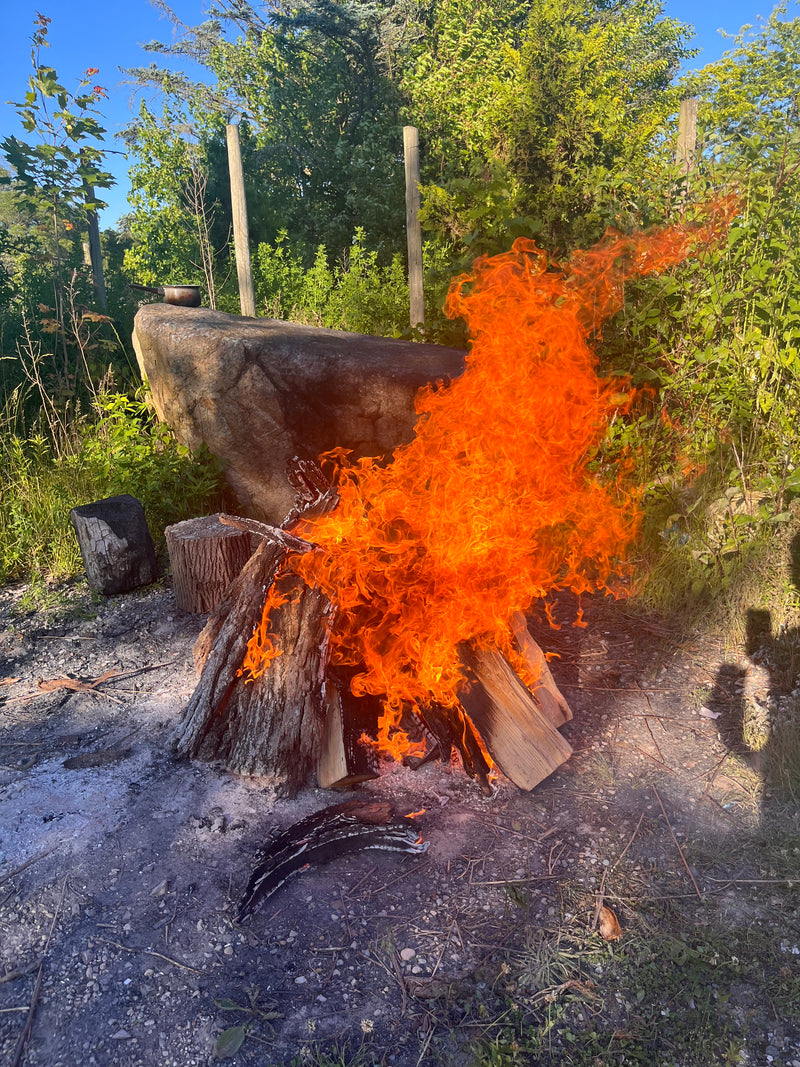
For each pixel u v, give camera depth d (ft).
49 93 26.58
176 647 13.96
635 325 16.15
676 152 19.95
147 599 15.85
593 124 28.71
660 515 15.31
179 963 7.50
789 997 6.89
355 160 51.93
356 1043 6.68
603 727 11.01
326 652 10.07
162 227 50.42
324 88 54.54
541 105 29.32
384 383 16.85
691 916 7.81
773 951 7.36
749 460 15.23
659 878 8.33
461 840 9.03
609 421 16.63
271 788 9.95
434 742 10.41
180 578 15.03
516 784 9.78
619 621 13.70
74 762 10.55
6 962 7.55
